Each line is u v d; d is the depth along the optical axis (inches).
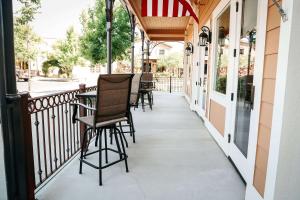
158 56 1151.0
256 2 97.4
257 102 76.5
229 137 118.8
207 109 181.8
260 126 74.9
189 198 83.5
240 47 111.8
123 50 522.0
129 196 84.3
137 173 102.2
